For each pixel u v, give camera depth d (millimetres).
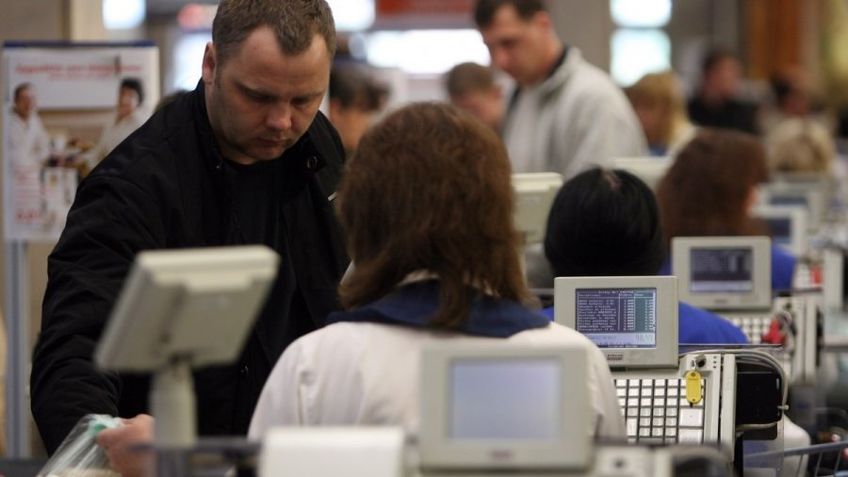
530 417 3711
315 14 6176
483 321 4516
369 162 4562
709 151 10203
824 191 20047
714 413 6125
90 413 5762
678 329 6566
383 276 4562
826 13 36281
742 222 10211
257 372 6602
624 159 12156
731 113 25781
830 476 7102
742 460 6328
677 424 6152
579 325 6371
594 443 3908
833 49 36219
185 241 6477
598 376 4758
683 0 36094
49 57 10359
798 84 27250
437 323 4449
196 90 6605
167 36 31766
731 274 9648
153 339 3645
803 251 15266
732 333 7285
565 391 3701
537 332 4621
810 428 9148
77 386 5855
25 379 10477
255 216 6672
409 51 31984
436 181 4480
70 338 5996
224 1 6219
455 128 4566
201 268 3562
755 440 6457
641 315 6344
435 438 3711
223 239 6570
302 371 4527
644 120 18609
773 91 27344
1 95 11156
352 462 3580
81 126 10375
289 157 6754
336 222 6840
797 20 36531
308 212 6816
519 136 12570
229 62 6129
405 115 4617
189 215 6480
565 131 12250
